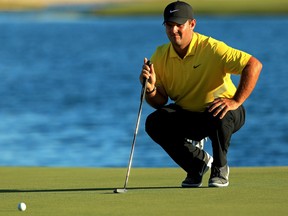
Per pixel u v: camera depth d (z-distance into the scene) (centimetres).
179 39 2288
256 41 18788
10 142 5212
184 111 2375
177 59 2331
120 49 18038
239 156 4519
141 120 6512
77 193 2227
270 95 8381
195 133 2386
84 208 1920
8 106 7831
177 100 2380
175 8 2273
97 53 16950
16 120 6550
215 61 2294
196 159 2341
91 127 6012
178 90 2359
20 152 4766
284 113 6731
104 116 6825
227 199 2036
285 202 1973
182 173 2809
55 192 2267
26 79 11369
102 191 2267
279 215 1784
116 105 7831
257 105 7400
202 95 2341
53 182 2548
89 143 5119
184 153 2348
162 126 2353
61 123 6316
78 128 5953
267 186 2309
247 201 1995
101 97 8694
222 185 2305
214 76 2312
